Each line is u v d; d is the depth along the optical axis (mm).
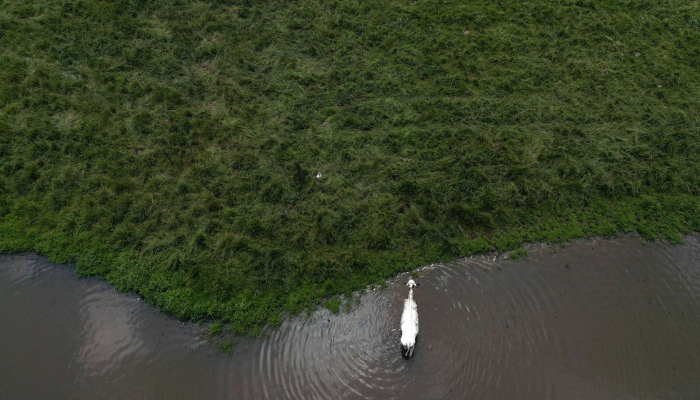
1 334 8102
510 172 9992
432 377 7613
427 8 14180
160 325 8141
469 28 13633
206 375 7633
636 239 9398
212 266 8625
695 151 10570
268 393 7477
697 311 8523
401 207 9477
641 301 8594
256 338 7973
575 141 10680
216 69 12266
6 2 14055
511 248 9148
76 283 8656
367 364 7719
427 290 8555
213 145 10562
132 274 8602
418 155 10375
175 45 12914
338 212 9336
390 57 12734
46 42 12812
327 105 11484
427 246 9047
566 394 7508
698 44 13211
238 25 13547
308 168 10125
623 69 12438
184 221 9203
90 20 13578
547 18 13930
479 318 8273
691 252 9242
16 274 8781
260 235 9008
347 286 8492
